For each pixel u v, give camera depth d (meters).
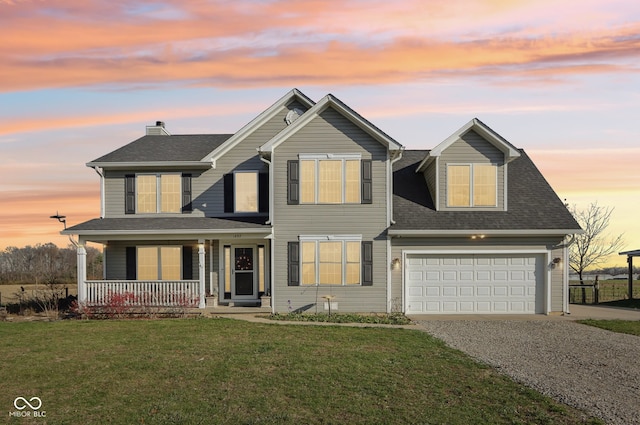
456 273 18.56
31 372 10.05
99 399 8.62
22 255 38.72
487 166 18.91
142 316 17.41
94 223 18.84
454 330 15.16
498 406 8.34
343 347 12.30
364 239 18.23
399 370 10.31
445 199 18.95
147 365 10.53
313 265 18.22
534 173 21.27
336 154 18.27
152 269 19.77
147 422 7.70
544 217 18.66
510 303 18.61
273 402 8.48
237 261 19.92
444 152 18.95
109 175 20.02
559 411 8.09
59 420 7.77
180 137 22.53
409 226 18.25
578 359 11.45
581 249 35.25
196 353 11.55
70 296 20.64
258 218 19.52
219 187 20.00
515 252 18.55
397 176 21.12
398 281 18.38
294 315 17.42
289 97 20.03
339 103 17.92
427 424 7.61
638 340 13.69
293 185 18.25
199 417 7.84
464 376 9.98
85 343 12.57
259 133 20.09
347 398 8.67
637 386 9.42
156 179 19.98
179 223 18.81
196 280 18.19
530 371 10.40
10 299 21.38
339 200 18.27
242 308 18.36
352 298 18.19
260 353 11.57
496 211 18.89
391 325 15.81
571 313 19.20
